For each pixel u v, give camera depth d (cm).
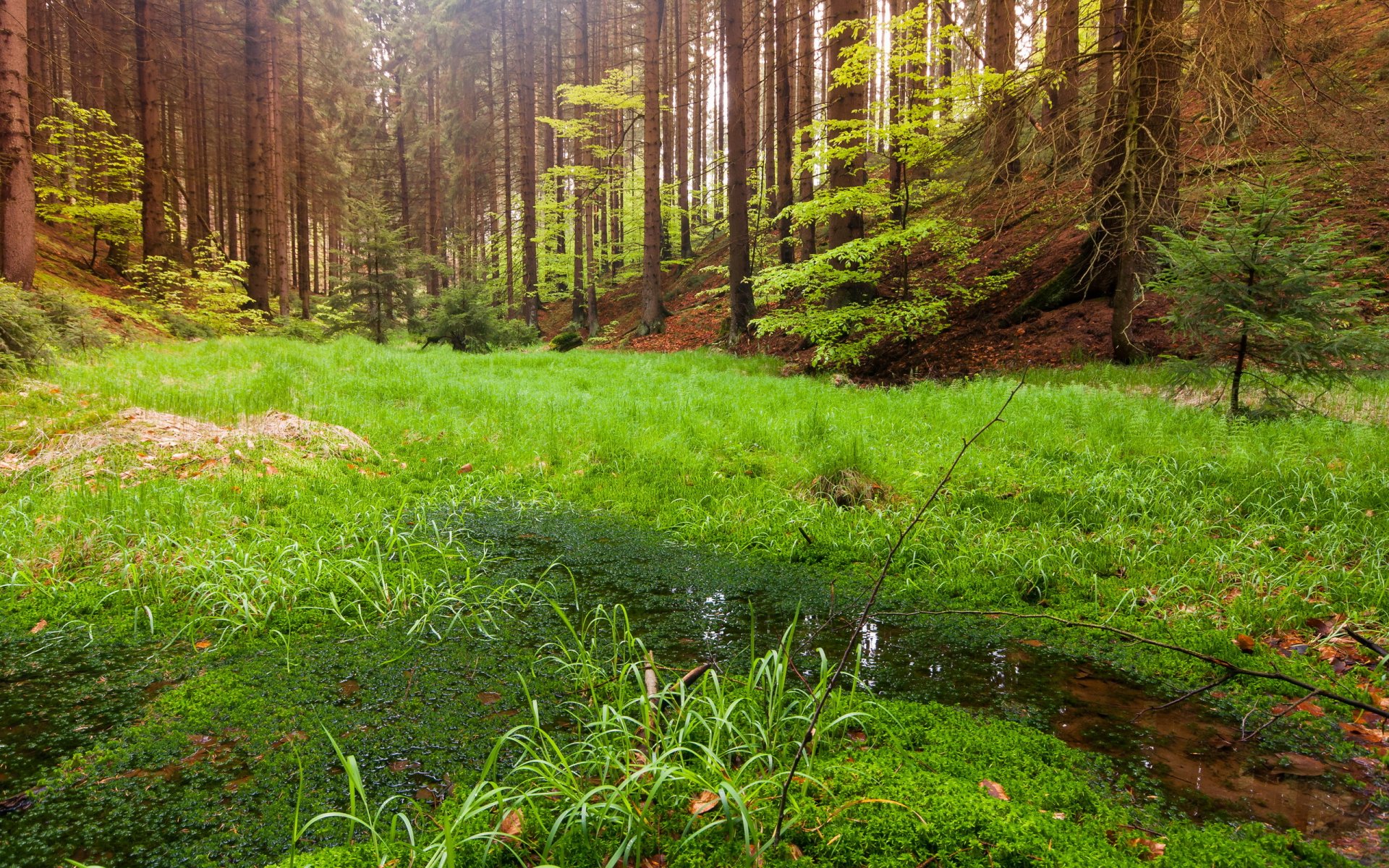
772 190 2781
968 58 1555
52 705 279
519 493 637
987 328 1409
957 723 271
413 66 4859
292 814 215
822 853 192
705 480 646
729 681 301
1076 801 222
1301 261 659
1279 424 674
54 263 1797
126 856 197
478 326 2258
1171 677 318
